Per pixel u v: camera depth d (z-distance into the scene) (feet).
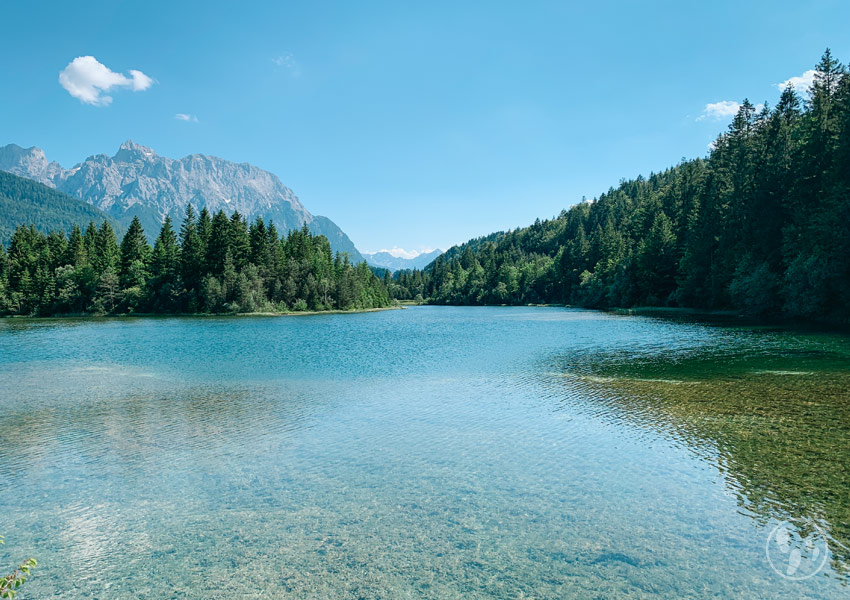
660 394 79.56
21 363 127.95
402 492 45.57
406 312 449.48
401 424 67.21
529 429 63.57
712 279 272.92
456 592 30.86
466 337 190.39
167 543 37.58
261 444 59.72
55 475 50.98
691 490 44.01
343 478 49.01
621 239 439.63
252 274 371.97
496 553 35.24
